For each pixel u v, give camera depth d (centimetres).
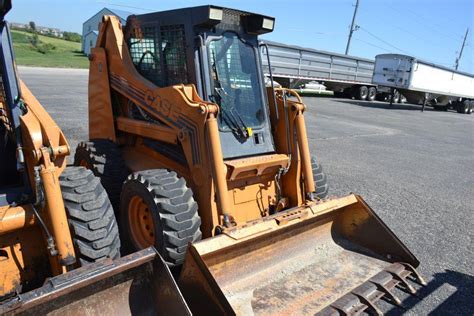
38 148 320
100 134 585
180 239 389
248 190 461
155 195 394
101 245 359
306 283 407
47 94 1670
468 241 600
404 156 1202
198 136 409
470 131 1995
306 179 480
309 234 462
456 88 2914
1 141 384
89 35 4997
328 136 1405
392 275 427
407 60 2527
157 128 469
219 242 349
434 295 444
